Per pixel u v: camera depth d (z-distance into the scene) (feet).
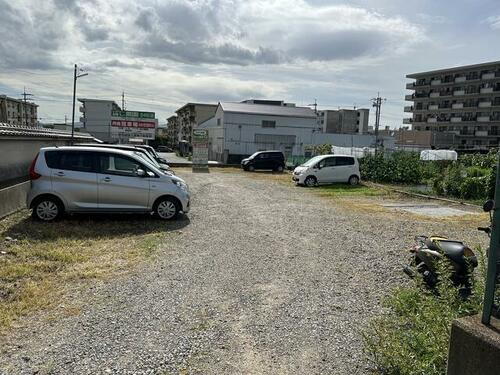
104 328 12.85
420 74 246.68
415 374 9.36
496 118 209.87
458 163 66.13
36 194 27.89
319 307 15.05
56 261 19.72
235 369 10.77
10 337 12.13
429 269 16.01
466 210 40.81
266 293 16.34
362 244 24.71
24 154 40.22
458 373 7.27
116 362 10.87
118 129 193.77
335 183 64.03
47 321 13.28
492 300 7.15
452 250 15.71
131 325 13.12
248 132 141.69
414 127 251.80
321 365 11.07
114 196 29.04
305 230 28.71
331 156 63.10
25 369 10.44
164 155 201.16
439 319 10.11
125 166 29.68
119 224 28.48
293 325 13.47
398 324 12.56
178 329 12.94
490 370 6.72
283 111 148.56
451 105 230.48
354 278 18.45
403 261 21.09
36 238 23.77
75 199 28.40
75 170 28.53
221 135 143.74
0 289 15.88
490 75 212.23
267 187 59.11
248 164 95.61
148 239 24.56
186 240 24.77
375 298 16.06
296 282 17.76
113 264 19.57
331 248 23.70
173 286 16.81
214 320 13.69
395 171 67.36
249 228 28.91
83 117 236.02
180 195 30.60
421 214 37.86
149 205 30.01
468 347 7.09
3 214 29.04
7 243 22.20
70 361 10.86
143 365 10.77
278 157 96.89
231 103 149.79
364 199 48.39
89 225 27.73
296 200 45.62
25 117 184.75
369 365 11.00
